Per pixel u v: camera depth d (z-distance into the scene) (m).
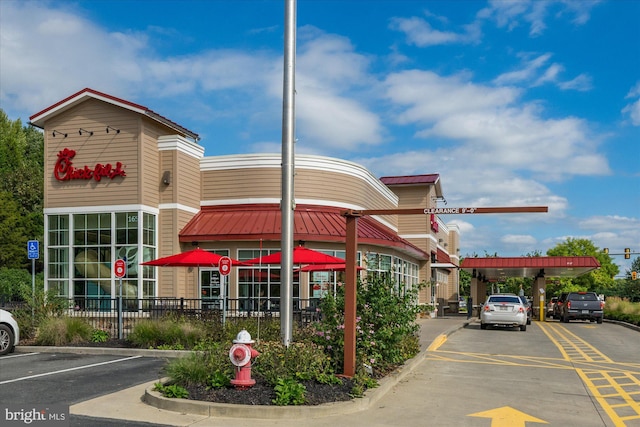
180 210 23.70
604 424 8.22
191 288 23.55
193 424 7.60
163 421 7.71
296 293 23.39
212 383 8.88
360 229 24.59
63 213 23.50
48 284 23.53
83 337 15.73
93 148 23.31
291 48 10.96
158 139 23.81
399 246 26.72
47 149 23.98
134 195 22.61
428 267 36.16
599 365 14.20
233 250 23.34
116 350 14.38
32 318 16.55
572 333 24.70
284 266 10.54
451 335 22.67
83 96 23.20
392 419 8.17
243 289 23.25
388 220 32.81
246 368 8.91
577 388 10.93
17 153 52.75
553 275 45.19
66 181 23.61
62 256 23.50
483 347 18.19
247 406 8.02
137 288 22.28
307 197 24.92
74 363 12.85
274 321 16.36
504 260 36.22
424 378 11.70
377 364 11.40
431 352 16.31
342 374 10.05
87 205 23.22
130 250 22.52
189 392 8.69
